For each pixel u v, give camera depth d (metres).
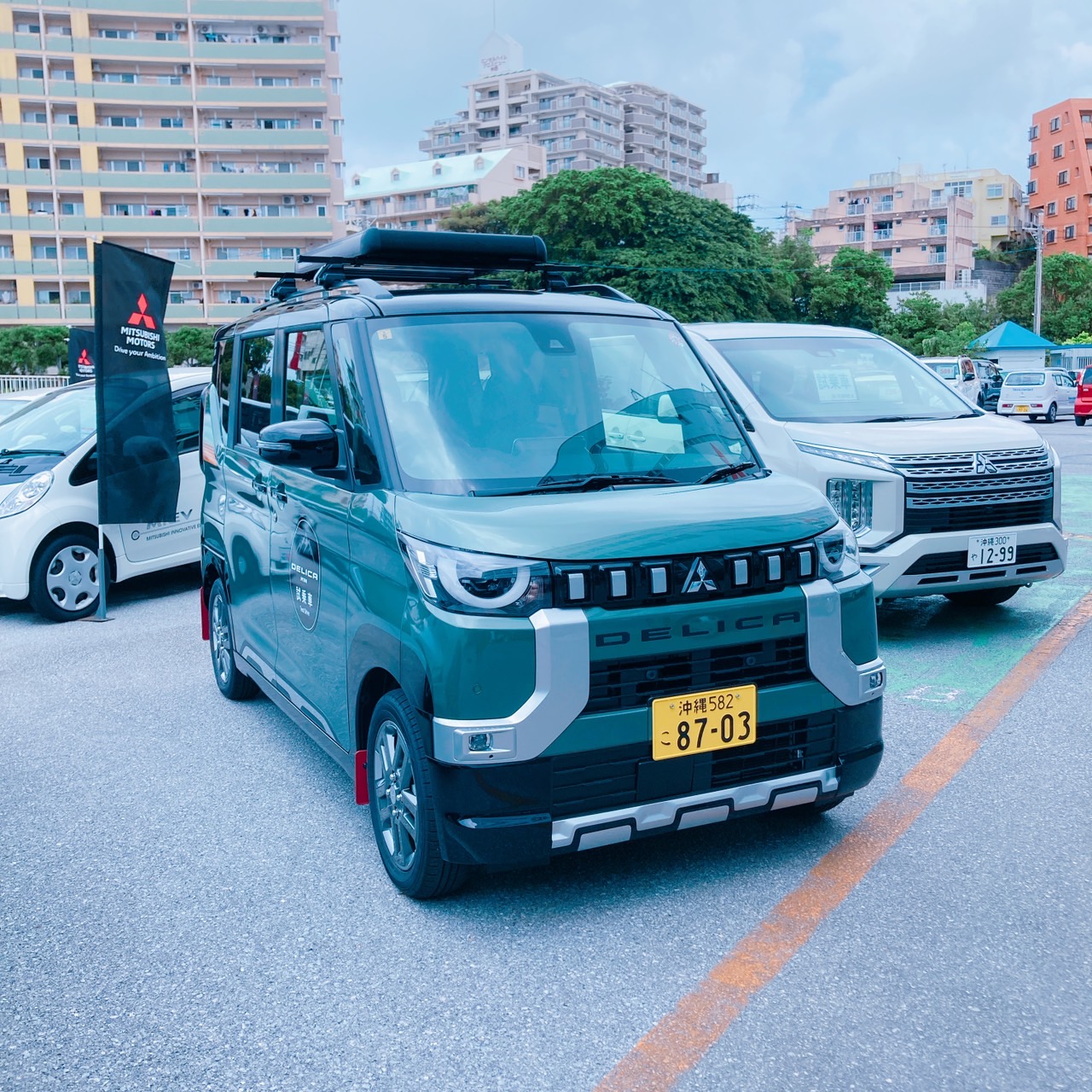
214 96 59.06
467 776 2.88
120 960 3.05
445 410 3.49
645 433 3.68
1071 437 22.61
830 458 5.97
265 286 61.56
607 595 2.94
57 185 58.16
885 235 103.31
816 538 3.30
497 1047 2.55
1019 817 3.78
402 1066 2.49
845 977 2.79
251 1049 2.58
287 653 4.38
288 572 4.26
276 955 3.04
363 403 3.55
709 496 3.35
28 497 7.91
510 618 2.88
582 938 3.06
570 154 117.56
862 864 3.46
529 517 3.04
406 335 3.68
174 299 60.50
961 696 5.23
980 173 110.69
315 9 59.44
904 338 68.50
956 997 2.68
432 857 3.10
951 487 5.80
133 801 4.33
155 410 8.17
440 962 2.96
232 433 5.26
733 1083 2.37
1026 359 44.88
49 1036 2.67
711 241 44.91
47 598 8.02
